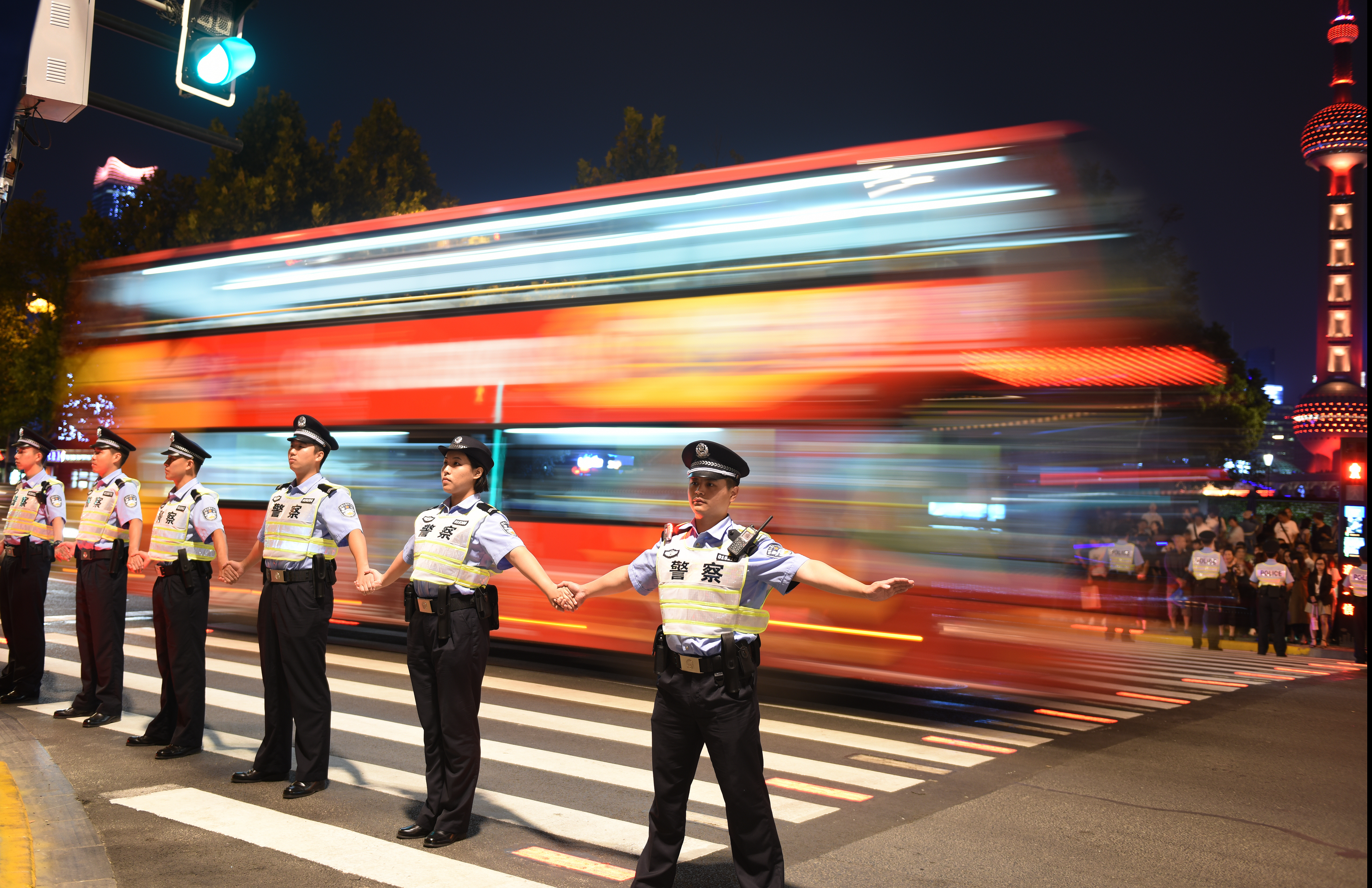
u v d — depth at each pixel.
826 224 8.32
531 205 10.00
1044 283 7.71
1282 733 8.62
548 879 4.71
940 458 7.83
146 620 14.32
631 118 30.34
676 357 8.85
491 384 9.97
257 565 12.28
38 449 8.78
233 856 4.94
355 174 34.22
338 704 8.71
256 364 11.77
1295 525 18.64
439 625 5.22
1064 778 6.79
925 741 7.80
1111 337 7.94
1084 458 8.55
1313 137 156.88
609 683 9.92
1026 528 8.18
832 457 8.05
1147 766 7.21
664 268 9.06
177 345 12.49
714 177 8.95
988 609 7.95
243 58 7.45
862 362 8.00
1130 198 8.20
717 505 4.33
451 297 10.39
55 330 40.94
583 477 9.34
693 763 4.30
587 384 9.36
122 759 6.74
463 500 5.47
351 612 11.02
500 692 9.43
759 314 8.48
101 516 7.88
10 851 4.68
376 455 10.74
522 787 6.30
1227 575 18.89
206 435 12.07
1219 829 5.72
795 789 6.38
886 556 7.87
